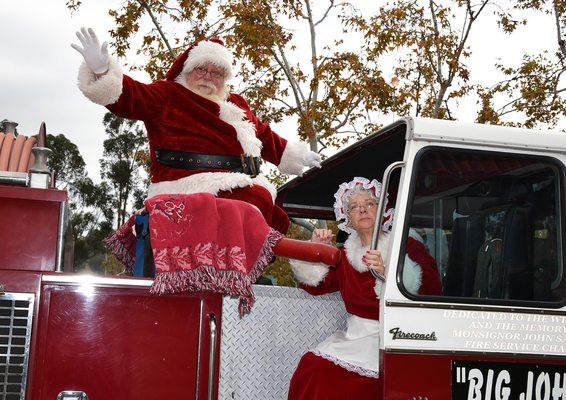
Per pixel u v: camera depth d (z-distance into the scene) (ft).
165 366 9.56
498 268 10.13
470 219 10.18
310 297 11.33
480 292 10.03
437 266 9.94
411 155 9.80
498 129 10.12
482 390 9.53
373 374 10.32
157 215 9.85
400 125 10.33
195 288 9.75
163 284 9.34
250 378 10.58
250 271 10.14
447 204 10.07
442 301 9.63
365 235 11.46
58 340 9.18
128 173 131.13
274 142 13.65
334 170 13.82
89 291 9.37
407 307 9.53
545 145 10.19
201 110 11.82
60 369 9.14
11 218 9.20
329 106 48.96
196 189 11.30
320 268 11.24
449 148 9.90
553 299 10.11
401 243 9.62
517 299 10.07
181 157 11.64
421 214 9.97
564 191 10.26
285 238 10.63
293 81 50.24
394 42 50.03
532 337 9.84
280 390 10.77
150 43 48.01
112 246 11.77
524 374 9.73
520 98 53.88
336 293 11.62
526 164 10.26
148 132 11.91
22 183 9.50
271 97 50.98
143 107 11.34
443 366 9.45
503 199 10.26
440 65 52.13
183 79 12.78
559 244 10.23
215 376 9.90
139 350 9.47
